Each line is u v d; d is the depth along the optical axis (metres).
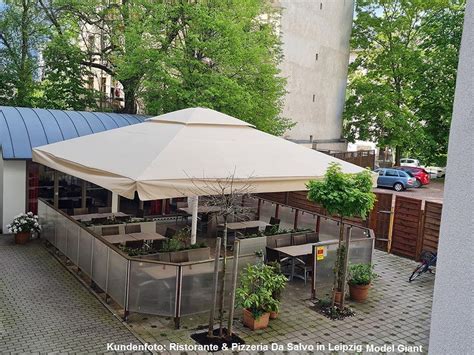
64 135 15.48
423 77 35.03
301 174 9.98
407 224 14.57
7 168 14.65
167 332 8.49
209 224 15.03
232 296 8.25
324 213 17.95
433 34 34.94
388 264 13.84
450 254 2.49
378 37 37.25
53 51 22.66
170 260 9.95
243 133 11.44
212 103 17.33
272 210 16.30
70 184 16.45
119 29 22.56
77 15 23.83
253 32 19.94
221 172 9.05
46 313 9.08
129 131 11.29
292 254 10.83
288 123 27.98
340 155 30.19
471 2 2.53
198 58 18.62
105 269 9.53
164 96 18.03
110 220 12.98
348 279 10.64
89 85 28.45
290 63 32.53
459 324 2.39
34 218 13.80
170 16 18.61
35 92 24.38
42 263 12.00
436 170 44.19
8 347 7.71
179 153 9.38
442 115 35.91
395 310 10.22
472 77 2.45
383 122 35.22
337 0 36.09
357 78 40.38
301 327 9.07
